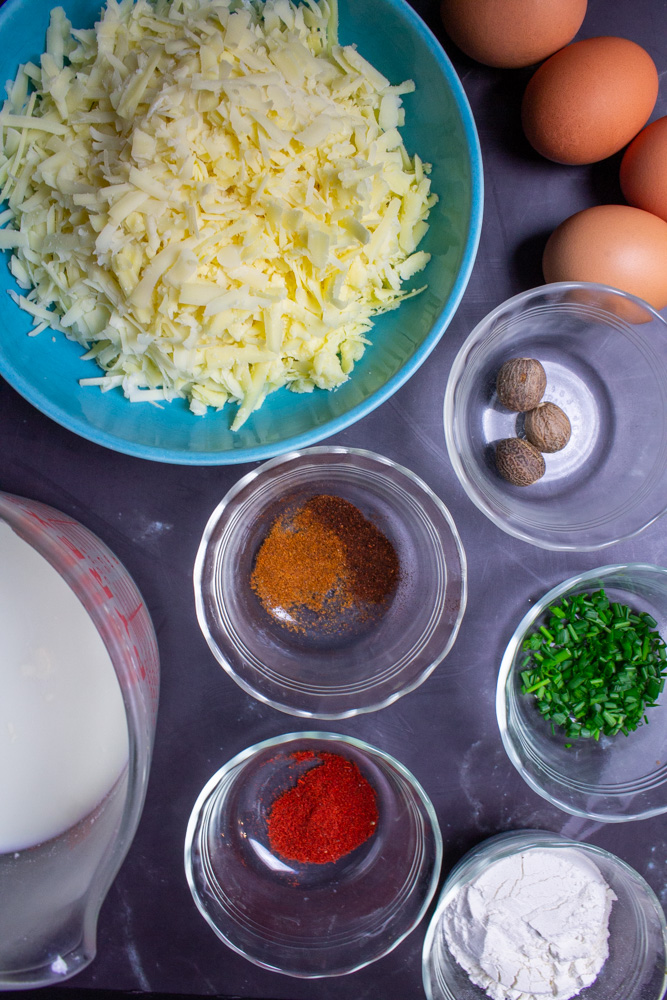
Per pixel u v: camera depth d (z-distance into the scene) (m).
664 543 0.38
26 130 0.31
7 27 0.30
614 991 0.37
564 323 0.37
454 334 0.37
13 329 0.32
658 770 0.39
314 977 0.37
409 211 0.33
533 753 0.38
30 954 0.31
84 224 0.31
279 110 0.30
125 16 0.31
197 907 0.38
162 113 0.29
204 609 0.37
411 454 0.37
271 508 0.39
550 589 0.38
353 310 0.33
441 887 0.38
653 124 0.34
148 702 0.33
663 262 0.33
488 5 0.32
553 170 0.36
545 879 0.38
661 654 0.38
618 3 0.36
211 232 0.30
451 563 0.38
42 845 0.35
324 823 0.38
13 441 0.37
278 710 0.37
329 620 0.39
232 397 0.34
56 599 0.37
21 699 0.37
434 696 0.38
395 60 0.33
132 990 0.38
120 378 0.33
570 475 0.38
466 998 0.38
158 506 0.37
